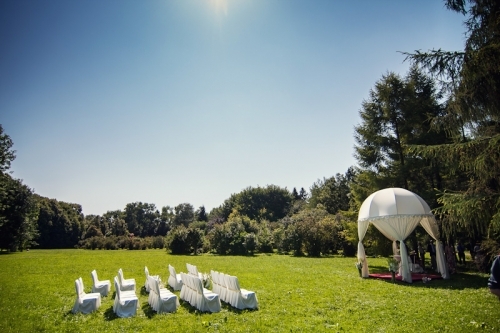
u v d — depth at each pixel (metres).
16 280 16.89
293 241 36.47
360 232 18.28
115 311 10.16
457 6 10.31
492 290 4.10
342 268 21.84
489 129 12.09
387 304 10.68
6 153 42.81
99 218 91.69
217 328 8.34
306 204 76.75
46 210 68.56
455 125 11.42
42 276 18.52
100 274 19.73
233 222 42.91
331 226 35.06
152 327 8.54
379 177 24.80
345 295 12.29
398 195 17.17
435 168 22.56
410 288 13.85
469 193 12.23
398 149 25.41
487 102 10.27
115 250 53.94
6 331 8.41
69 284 15.80
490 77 9.72
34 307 10.94
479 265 19.11
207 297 10.20
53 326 8.80
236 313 9.83
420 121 23.86
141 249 55.47
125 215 110.94
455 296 11.98
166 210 117.19
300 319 9.02
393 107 25.11
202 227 60.75
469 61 9.73
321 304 10.77
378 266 23.12
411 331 7.75
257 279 16.52
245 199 87.00
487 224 11.92
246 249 38.78
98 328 8.57
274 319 9.05
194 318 9.35
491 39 9.80
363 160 26.19
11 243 44.81
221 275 11.66
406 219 16.38
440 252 17.03
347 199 62.97
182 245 40.44
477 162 10.73
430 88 24.70
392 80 25.14
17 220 45.66
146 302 11.82
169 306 10.27
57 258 31.78
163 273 20.38
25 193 46.91
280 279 16.53
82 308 10.33
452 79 10.89
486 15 10.10
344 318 9.02
